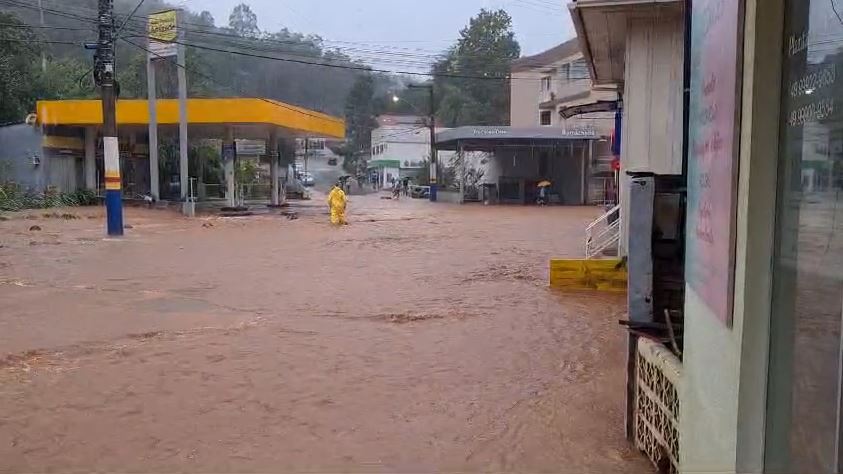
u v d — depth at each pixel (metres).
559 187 42.28
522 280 11.66
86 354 6.80
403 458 4.33
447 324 8.26
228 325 8.19
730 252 2.55
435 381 5.96
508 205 39.69
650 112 10.55
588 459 4.30
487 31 71.38
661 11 10.09
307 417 5.05
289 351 6.94
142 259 14.38
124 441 4.56
